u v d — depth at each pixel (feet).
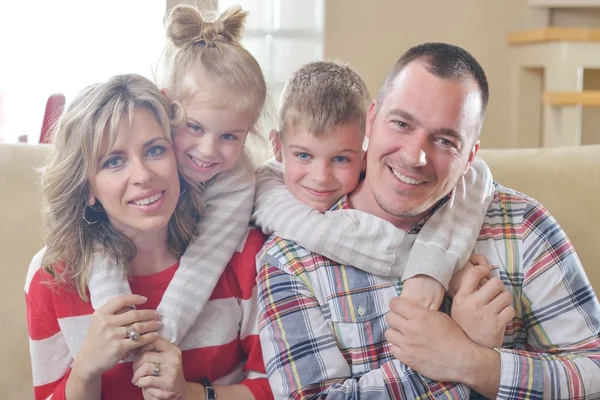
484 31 10.11
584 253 5.05
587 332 4.23
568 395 3.91
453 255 4.15
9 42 9.69
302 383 4.03
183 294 4.10
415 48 4.24
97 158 3.90
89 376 3.84
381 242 4.25
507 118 10.34
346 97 4.37
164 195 3.99
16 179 4.92
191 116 4.21
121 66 9.73
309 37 8.88
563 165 5.28
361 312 4.25
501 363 3.92
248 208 4.43
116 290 4.02
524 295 4.35
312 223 4.28
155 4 9.61
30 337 4.21
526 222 4.45
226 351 4.32
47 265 4.08
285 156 4.50
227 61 4.24
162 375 3.88
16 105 9.79
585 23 10.32
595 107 10.43
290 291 4.28
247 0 8.65
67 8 9.69
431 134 4.10
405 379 3.97
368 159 4.33
